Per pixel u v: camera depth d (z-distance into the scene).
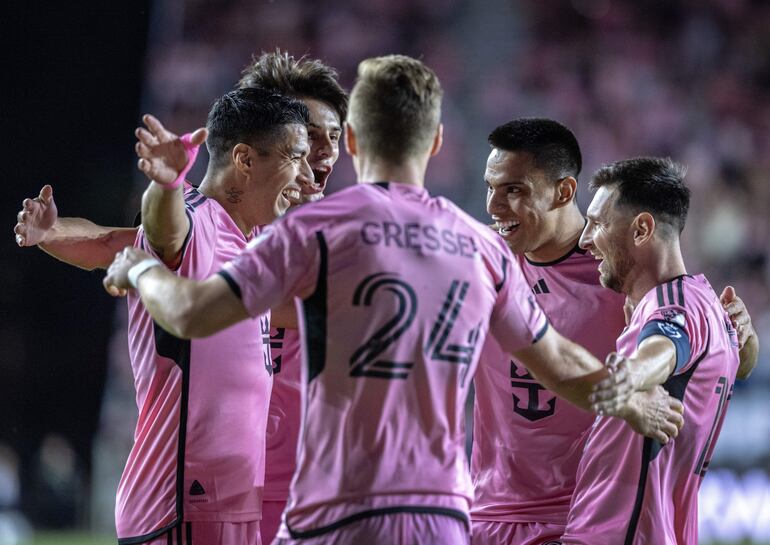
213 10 75.00
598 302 18.22
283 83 19.94
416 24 76.38
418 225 13.05
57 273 58.06
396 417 12.72
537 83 73.81
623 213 16.73
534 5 76.69
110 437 53.91
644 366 14.53
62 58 60.84
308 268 12.71
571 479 18.22
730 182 69.50
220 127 17.33
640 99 73.06
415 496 12.68
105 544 44.31
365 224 12.82
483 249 13.50
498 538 18.44
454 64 74.75
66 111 61.22
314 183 19.09
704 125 72.12
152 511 16.38
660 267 16.70
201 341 16.30
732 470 50.31
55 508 50.84
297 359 19.45
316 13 75.81
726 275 64.62
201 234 16.09
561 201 18.22
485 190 68.75
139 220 18.50
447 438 13.01
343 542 12.49
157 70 69.62
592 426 17.41
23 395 57.62
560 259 18.44
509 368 18.30
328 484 12.65
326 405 12.73
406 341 12.76
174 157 14.05
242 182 17.31
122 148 62.56
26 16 59.72
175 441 16.31
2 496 48.69
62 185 61.06
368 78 13.39
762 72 74.75
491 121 72.12
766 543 47.59
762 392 52.38
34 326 57.97
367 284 12.69
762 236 66.69
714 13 76.44
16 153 60.16
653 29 76.25
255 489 16.91
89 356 58.56
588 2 76.38
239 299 12.49
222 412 16.44
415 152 13.40
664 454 15.91
